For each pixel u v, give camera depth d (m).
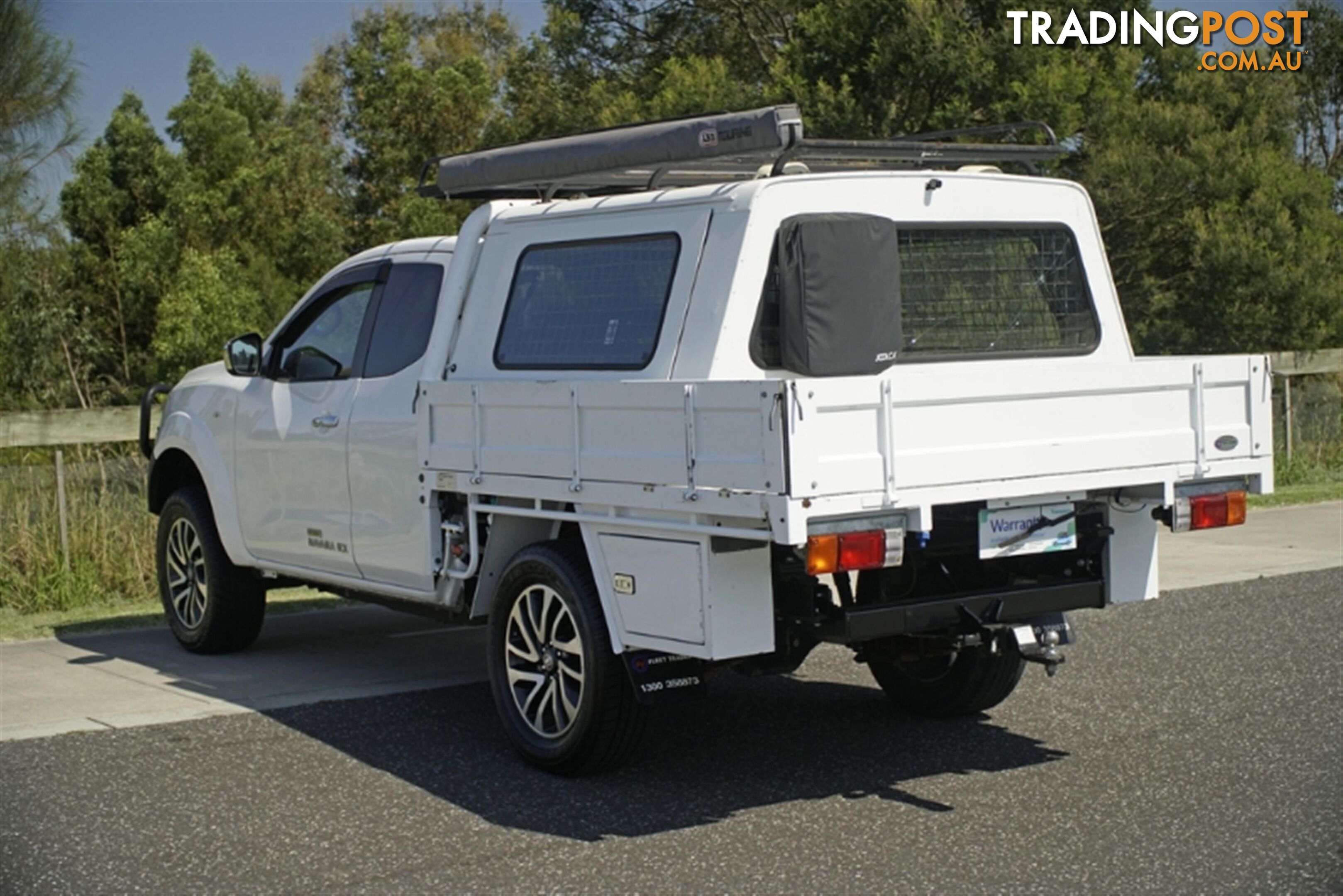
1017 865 4.69
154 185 34.91
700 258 5.60
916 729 6.50
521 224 6.39
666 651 5.23
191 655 8.41
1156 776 5.66
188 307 28.78
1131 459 5.46
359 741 6.40
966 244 6.16
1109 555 5.79
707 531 4.96
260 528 7.78
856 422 4.77
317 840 5.07
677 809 5.38
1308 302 21.78
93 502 10.77
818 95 21.30
